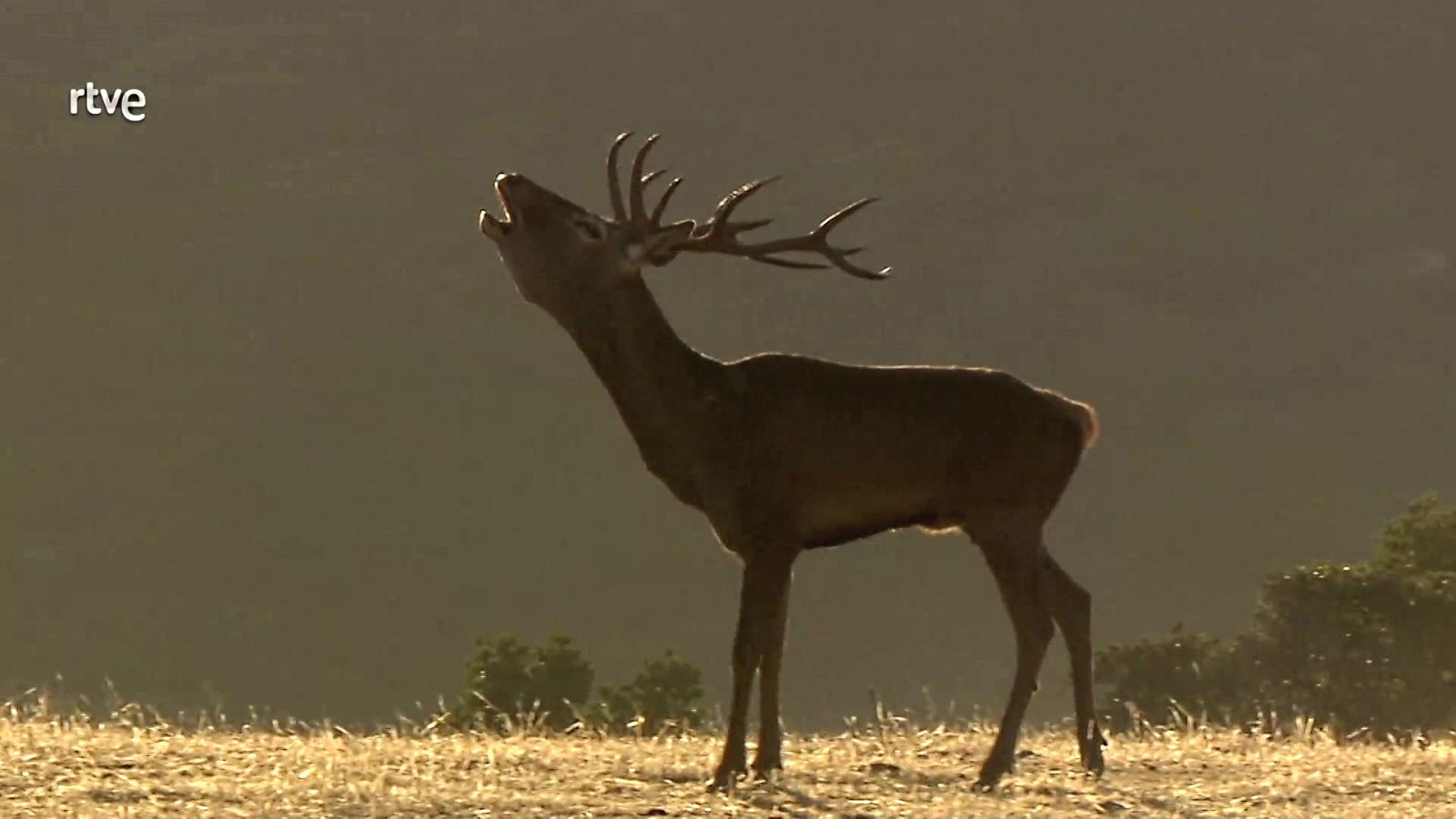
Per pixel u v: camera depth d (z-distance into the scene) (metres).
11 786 22.59
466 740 28.45
